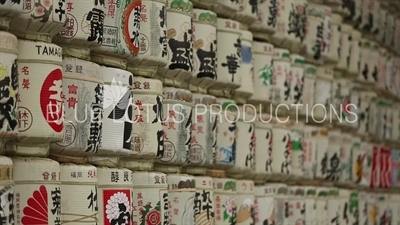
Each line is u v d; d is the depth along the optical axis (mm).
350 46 5867
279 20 4793
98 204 3146
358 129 6070
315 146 5238
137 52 3369
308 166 5188
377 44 6418
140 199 3406
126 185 3223
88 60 3139
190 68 3801
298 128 5020
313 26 5250
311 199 5141
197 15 3982
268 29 4637
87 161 3178
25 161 2828
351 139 5852
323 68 5434
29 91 2846
